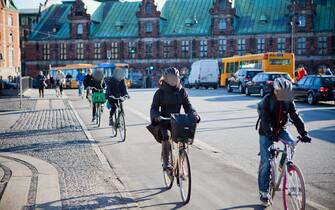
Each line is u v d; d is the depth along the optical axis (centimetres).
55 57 8400
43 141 1268
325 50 7050
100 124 1717
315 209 648
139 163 995
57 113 2173
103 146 1217
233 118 1889
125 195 716
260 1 7731
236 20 7600
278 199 707
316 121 1747
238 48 7444
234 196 727
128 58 8000
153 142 1283
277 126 642
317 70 7100
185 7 8112
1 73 8581
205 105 2577
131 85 6531
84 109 2414
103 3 8731
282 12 7462
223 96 3512
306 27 7088
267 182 655
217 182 816
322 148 1145
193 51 7675
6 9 8756
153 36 7856
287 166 587
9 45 8894
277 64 3912
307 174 863
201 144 1238
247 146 1200
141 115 2086
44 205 651
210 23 7706
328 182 802
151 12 7838
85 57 8244
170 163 759
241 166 950
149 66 7900
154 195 744
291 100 610
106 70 5947
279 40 7250
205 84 5344
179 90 742
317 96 2630
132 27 8131
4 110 2327
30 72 8512
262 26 7381
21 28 11219
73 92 4706
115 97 1371
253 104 2645
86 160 988
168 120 737
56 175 837
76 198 693
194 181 826
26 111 2292
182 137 671
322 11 7244
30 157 1021
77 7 8238
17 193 705
